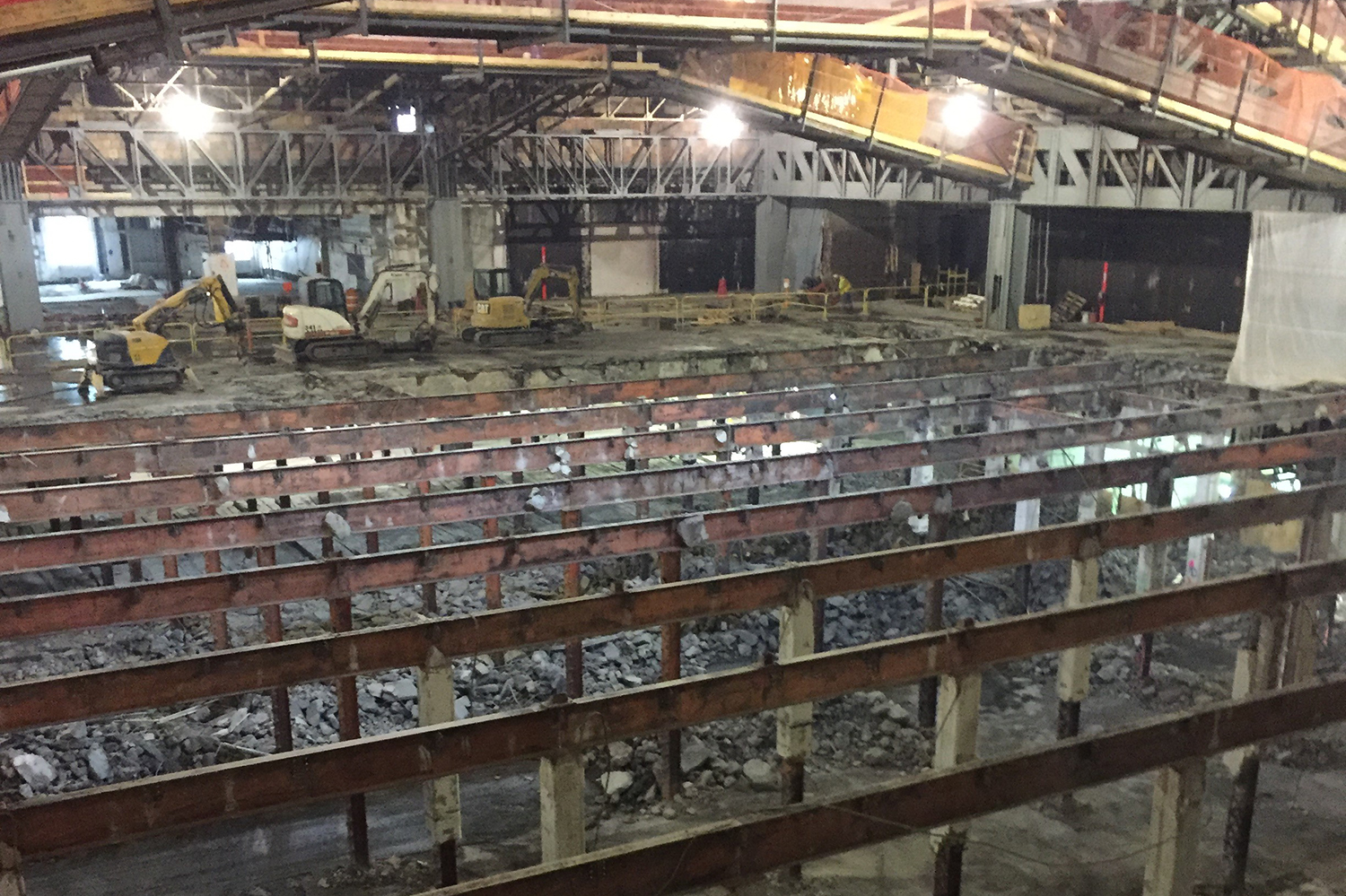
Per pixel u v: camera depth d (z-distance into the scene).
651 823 11.88
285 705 12.53
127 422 18.72
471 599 17.72
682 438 17.94
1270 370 23.45
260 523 13.45
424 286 35.53
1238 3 19.28
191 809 7.56
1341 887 11.00
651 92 29.25
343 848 11.45
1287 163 22.73
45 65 12.94
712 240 48.38
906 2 20.08
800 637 11.31
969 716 10.12
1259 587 11.06
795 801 10.84
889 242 46.00
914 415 19.83
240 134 34.41
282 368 29.12
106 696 9.00
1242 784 10.65
